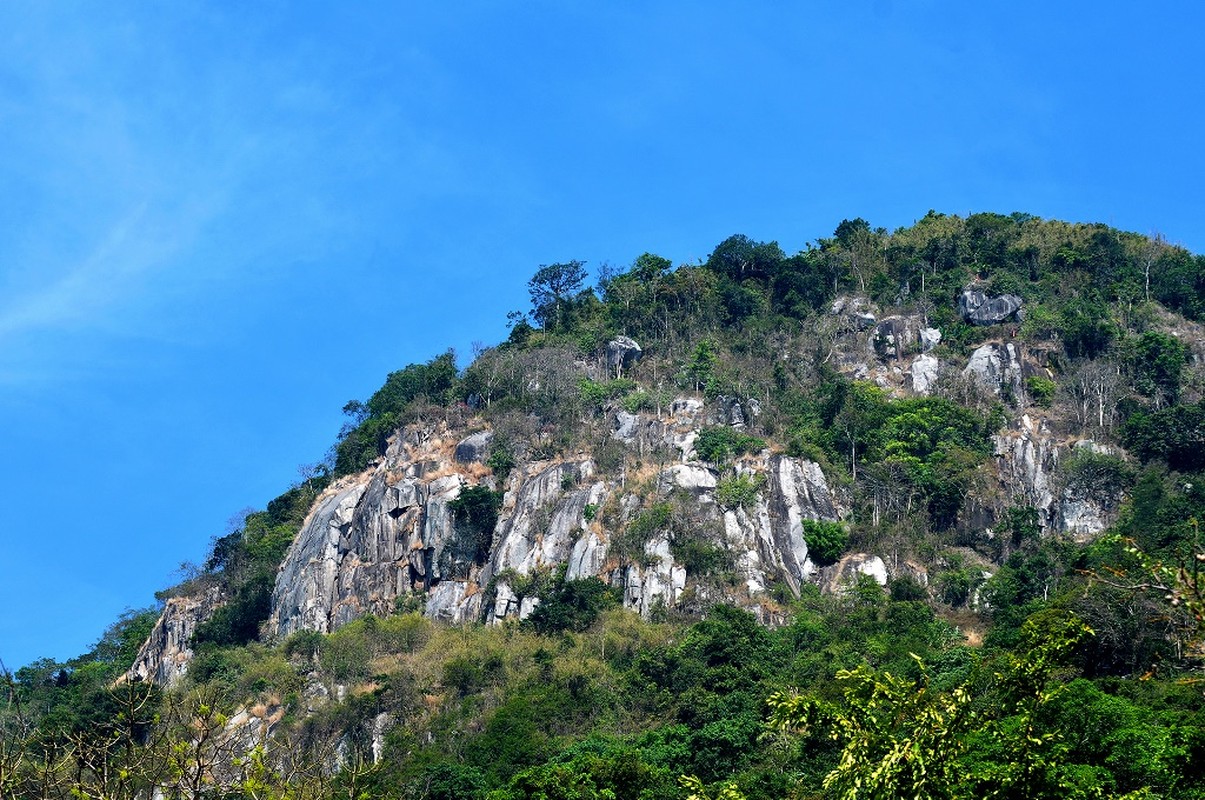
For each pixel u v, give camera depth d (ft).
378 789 264.31
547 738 311.27
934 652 315.78
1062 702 190.90
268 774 132.05
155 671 435.94
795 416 469.98
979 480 433.89
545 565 408.67
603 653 352.69
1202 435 421.59
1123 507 408.05
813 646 339.77
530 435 460.14
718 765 265.13
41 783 115.44
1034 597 366.43
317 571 438.81
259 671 372.38
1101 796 141.69
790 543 412.16
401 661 368.07
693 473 426.51
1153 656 256.52
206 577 469.16
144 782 120.57
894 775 123.85
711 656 330.95
